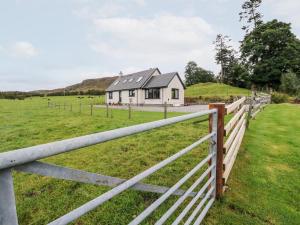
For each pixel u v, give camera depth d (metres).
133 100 31.61
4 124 11.91
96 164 4.80
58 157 5.26
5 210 0.80
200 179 2.66
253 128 8.88
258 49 42.81
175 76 28.98
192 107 24.50
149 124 1.64
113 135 1.29
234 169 4.59
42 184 3.95
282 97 26.23
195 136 7.04
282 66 39.56
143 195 3.44
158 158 5.12
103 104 34.97
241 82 57.69
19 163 0.81
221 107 3.19
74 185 3.85
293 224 3.00
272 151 5.86
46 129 9.67
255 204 3.39
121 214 3.00
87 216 2.95
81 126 10.07
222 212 3.11
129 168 4.57
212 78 85.06
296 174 4.47
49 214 3.10
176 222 2.08
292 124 9.75
